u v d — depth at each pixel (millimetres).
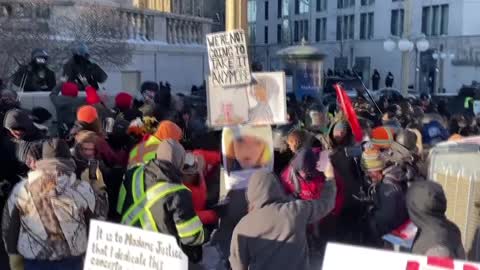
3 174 5387
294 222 4199
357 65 55844
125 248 3527
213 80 6098
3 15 13680
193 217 4234
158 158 4414
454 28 46562
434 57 44656
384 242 5477
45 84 11633
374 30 53938
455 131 10078
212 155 6621
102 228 3600
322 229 6223
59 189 4168
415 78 47375
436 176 5340
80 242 4207
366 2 54781
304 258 4242
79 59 11781
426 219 3891
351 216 6152
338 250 3127
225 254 5945
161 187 4242
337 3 58219
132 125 6750
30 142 5391
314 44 61312
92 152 5586
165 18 19625
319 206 4387
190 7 31375
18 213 4211
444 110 13117
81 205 4211
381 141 5969
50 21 14625
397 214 5410
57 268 4199
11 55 13031
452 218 5160
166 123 5445
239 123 6070
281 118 6078
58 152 4262
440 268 2955
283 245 4176
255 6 71062
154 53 18609
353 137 6547
